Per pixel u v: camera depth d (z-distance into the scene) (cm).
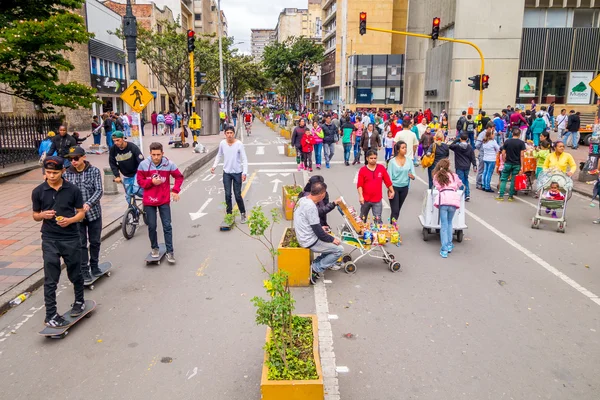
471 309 581
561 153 964
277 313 385
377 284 662
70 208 521
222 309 582
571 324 542
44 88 1591
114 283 667
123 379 438
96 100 1723
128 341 507
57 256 520
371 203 828
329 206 723
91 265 670
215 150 2392
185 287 651
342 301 604
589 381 432
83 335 520
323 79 8469
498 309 581
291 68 7069
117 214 1025
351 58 6400
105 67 3881
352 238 714
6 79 1533
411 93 5478
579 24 3591
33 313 575
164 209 737
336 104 7244
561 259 767
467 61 3631
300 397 364
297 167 1812
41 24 1538
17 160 1683
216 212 1095
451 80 3681
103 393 418
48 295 516
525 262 752
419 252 804
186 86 3728
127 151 875
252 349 489
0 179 1455
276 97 15162
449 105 3738
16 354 483
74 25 1612
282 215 1052
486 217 1045
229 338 512
